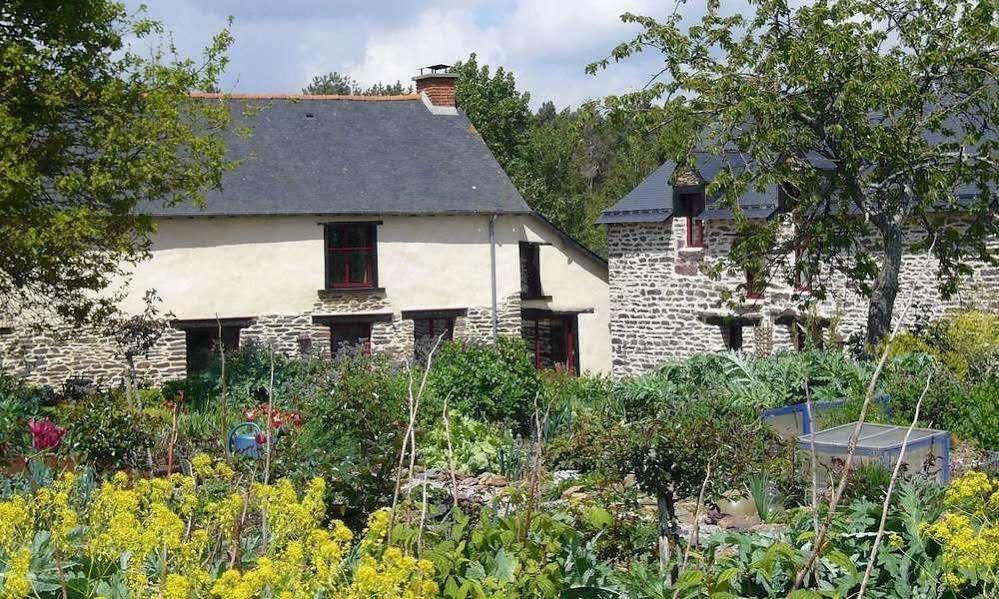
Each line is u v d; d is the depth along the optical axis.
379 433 10.93
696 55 20.14
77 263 17.98
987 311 21.55
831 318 20.53
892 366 16.72
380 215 27.08
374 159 28.38
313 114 29.14
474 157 29.56
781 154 19.94
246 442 12.27
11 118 15.80
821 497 9.10
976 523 5.80
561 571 5.55
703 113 20.58
